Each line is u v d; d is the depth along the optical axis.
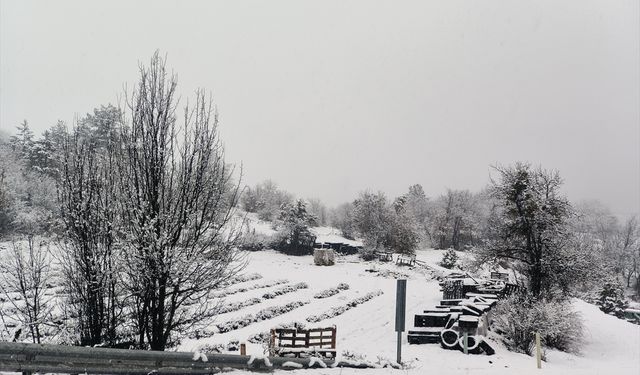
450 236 109.81
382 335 26.86
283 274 47.75
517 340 25.75
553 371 14.96
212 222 10.57
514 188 33.97
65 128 11.03
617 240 105.44
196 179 10.30
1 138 83.44
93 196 10.48
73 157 10.74
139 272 9.60
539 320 25.92
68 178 10.59
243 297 32.69
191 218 10.08
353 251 76.56
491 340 24.69
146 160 10.07
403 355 20.56
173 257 9.71
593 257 33.94
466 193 110.19
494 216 36.47
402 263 64.50
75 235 10.30
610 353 28.67
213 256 10.52
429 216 119.19
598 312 42.94
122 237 10.15
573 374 14.53
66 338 10.29
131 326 10.40
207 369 9.06
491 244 35.31
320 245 73.75
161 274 9.69
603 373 15.12
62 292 10.47
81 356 7.04
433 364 18.67
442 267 70.31
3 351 6.22
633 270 98.19
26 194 49.62
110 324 10.33
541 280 33.00
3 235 31.33
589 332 33.47
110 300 10.34
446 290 35.50
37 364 6.57
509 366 18.97
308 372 10.66
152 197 10.02
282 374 10.21
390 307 35.53
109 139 10.56
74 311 10.51
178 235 10.01
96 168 10.72
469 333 21.77
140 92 10.29
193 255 10.03
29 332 11.13
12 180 50.28
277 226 82.38
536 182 34.00
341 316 31.80
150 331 10.18
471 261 36.62
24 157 66.88
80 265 10.23
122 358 7.57
